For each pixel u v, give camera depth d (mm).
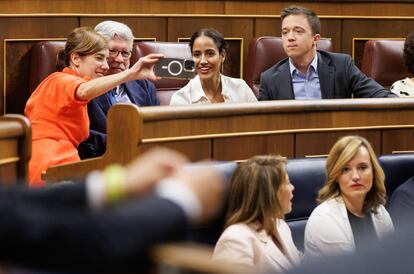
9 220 845
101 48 4754
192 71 4414
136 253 827
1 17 5797
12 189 966
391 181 4531
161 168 918
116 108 3719
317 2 7105
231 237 3352
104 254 820
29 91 5676
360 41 7320
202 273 824
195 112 3877
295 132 4348
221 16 6746
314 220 3861
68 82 4434
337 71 5363
